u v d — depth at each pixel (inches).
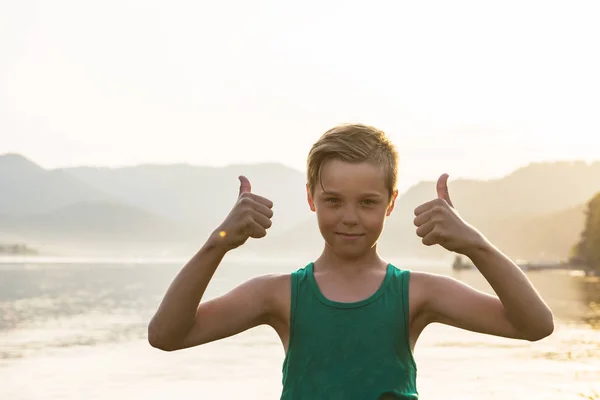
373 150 79.5
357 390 79.0
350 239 79.9
